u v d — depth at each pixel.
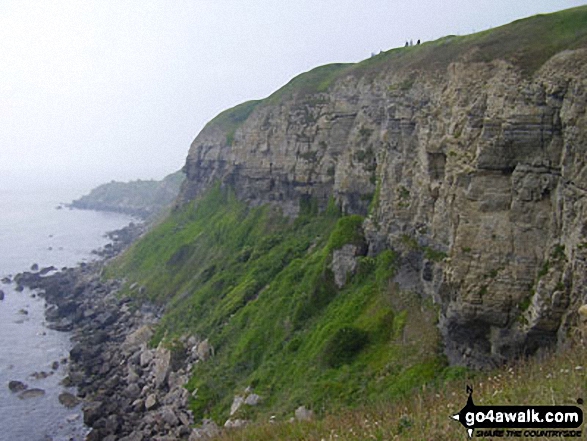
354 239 49.78
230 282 67.31
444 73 41.75
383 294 42.53
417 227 41.06
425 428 16.53
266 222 77.25
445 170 35.50
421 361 33.28
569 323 25.33
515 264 28.39
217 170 107.50
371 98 60.09
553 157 27.70
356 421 20.78
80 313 80.38
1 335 73.38
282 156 77.00
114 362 61.50
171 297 77.94
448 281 31.25
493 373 26.06
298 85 80.94
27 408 51.56
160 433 43.72
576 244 25.27
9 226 187.62
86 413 48.75
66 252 138.25
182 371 53.44
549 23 32.84
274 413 36.59
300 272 55.91
